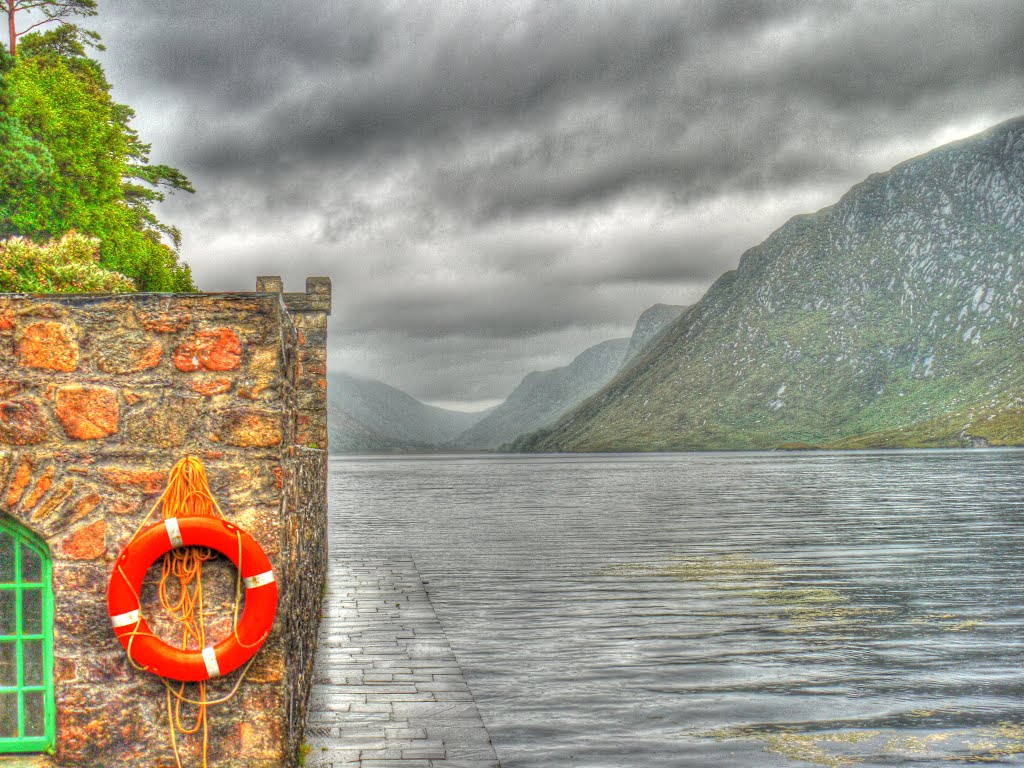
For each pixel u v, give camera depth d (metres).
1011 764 7.05
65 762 5.35
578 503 39.38
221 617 5.42
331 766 6.50
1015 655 10.47
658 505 37.06
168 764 5.38
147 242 37.19
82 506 5.43
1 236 25.69
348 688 8.65
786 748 7.42
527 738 7.64
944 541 22.00
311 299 15.84
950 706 8.54
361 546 21.67
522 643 11.07
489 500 43.16
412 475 95.94
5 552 5.71
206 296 5.56
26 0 35.97
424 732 7.31
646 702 8.67
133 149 44.00
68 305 5.50
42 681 5.74
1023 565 17.78
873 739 7.64
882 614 12.90
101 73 40.75
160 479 5.48
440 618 12.56
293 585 6.38
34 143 25.42
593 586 15.39
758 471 82.88
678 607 13.48
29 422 5.45
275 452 5.55
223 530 5.35
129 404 5.50
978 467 79.50
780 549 20.59
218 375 5.55
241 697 5.43
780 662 10.19
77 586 5.40
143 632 5.29
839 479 61.03
